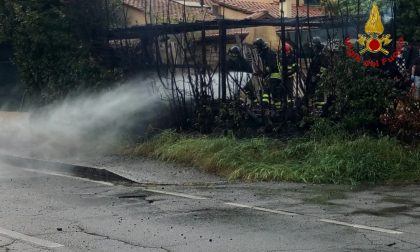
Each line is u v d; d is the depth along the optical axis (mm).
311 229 8242
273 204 9742
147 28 14820
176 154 13070
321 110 12906
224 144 12812
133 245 7570
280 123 13266
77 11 15547
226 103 13820
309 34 13188
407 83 12859
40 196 10500
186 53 14375
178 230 8266
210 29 14461
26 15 15547
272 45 15656
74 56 15562
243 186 11180
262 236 7926
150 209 9531
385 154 11695
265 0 29641
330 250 7285
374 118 12406
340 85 12617
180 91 14438
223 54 13914
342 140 12227
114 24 15914
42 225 8531
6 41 17781
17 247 7477
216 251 7301
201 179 11789
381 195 10250
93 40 15625
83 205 9820
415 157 11695
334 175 11383
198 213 9234
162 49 14781
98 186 11453
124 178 11930
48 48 15836
